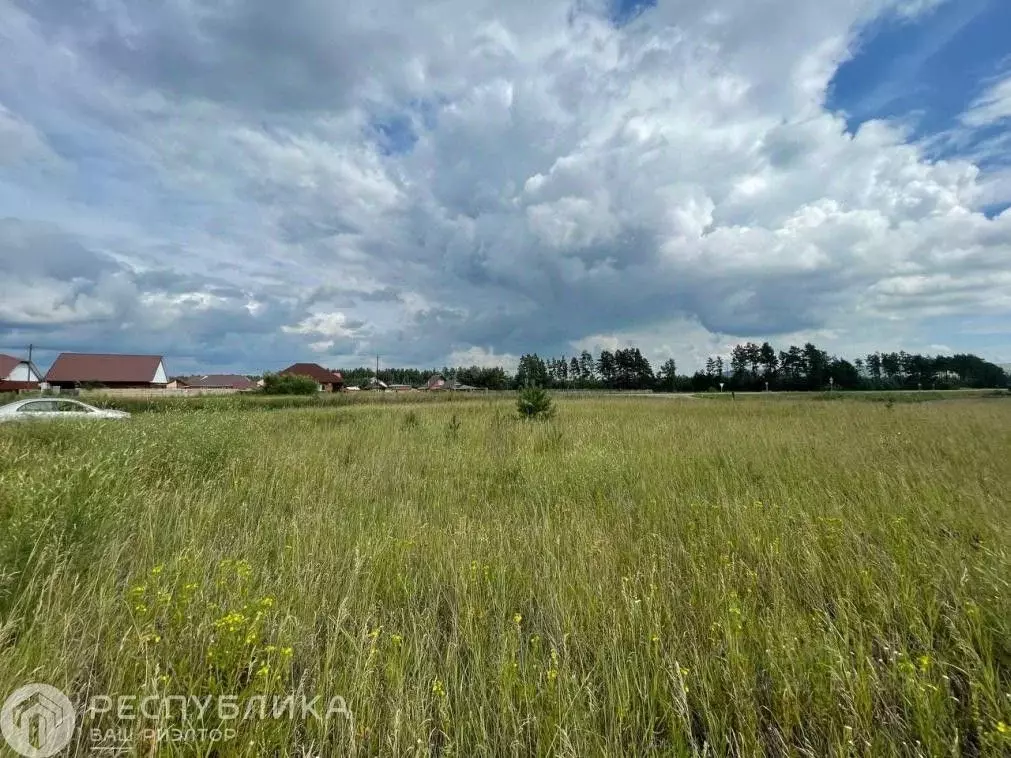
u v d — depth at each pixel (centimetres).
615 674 225
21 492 358
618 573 340
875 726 204
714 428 1173
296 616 263
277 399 3309
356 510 503
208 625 234
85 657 227
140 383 5853
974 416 1396
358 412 1786
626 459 723
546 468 706
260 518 460
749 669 229
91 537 339
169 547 358
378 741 189
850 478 593
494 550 377
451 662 234
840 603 280
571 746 178
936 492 505
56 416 955
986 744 186
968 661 234
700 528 428
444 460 798
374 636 242
